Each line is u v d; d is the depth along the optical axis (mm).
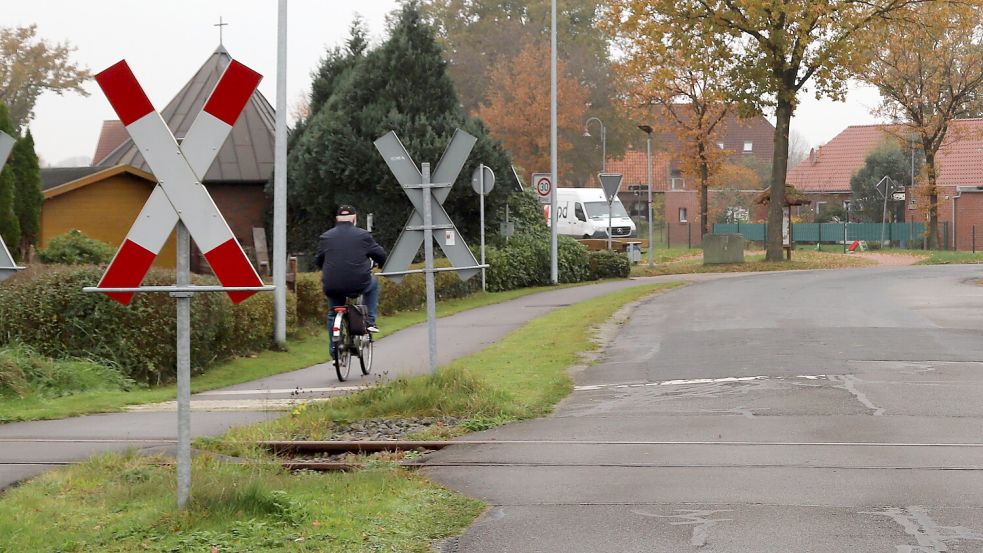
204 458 10062
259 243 37062
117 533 7383
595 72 93562
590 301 30000
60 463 10188
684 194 93375
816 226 80188
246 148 40438
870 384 14617
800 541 7371
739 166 89750
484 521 8102
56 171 41031
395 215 36469
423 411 12820
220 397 15664
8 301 16609
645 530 7738
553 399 14125
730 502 8508
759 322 22906
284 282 21641
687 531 7688
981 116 82062
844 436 11180
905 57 66562
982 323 22125
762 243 80688
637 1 48750
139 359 17078
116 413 13938
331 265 16906
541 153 87562
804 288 32500
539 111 86000
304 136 38594
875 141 92688
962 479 9156
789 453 10359
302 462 10367
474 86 95688
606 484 9250
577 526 7895
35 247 28516
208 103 7176
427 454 10719
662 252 67188
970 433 11266
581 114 87562
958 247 80562
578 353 19062
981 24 65062
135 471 9445
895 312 24531
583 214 62688
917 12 47938
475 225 38594
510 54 94812
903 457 10086
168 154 7168
